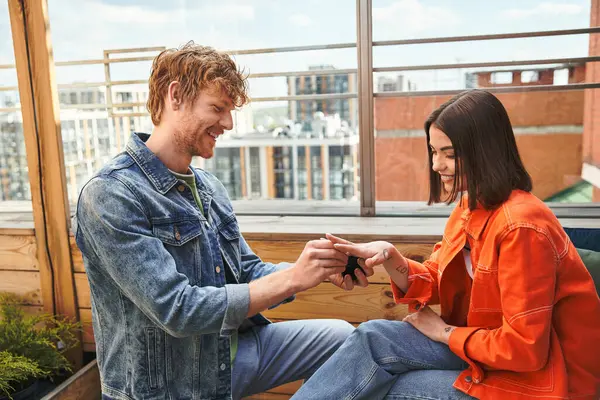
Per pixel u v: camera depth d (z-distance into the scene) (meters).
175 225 1.32
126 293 1.23
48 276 2.21
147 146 1.38
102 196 1.22
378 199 2.22
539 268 1.07
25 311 2.26
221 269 1.42
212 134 1.35
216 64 1.29
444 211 2.17
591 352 1.13
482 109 1.16
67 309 2.22
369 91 2.12
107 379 1.36
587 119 2.02
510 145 1.19
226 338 1.38
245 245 1.63
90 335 2.23
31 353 2.09
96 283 1.33
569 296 1.13
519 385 1.12
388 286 1.90
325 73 2.28
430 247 1.87
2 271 2.25
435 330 1.27
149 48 2.35
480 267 1.15
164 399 1.32
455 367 1.26
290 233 1.96
